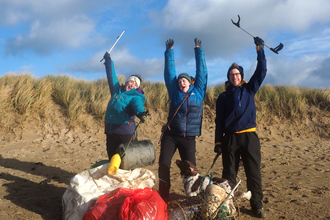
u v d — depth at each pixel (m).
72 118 10.05
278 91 13.63
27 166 6.29
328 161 7.88
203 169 6.72
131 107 4.46
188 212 3.15
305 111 12.23
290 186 5.41
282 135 11.18
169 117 4.34
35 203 4.16
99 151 8.15
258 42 3.93
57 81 11.81
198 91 4.38
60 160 7.00
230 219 3.21
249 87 4.03
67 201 3.63
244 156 3.96
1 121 9.23
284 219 3.84
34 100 10.22
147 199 3.17
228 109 3.99
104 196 3.41
